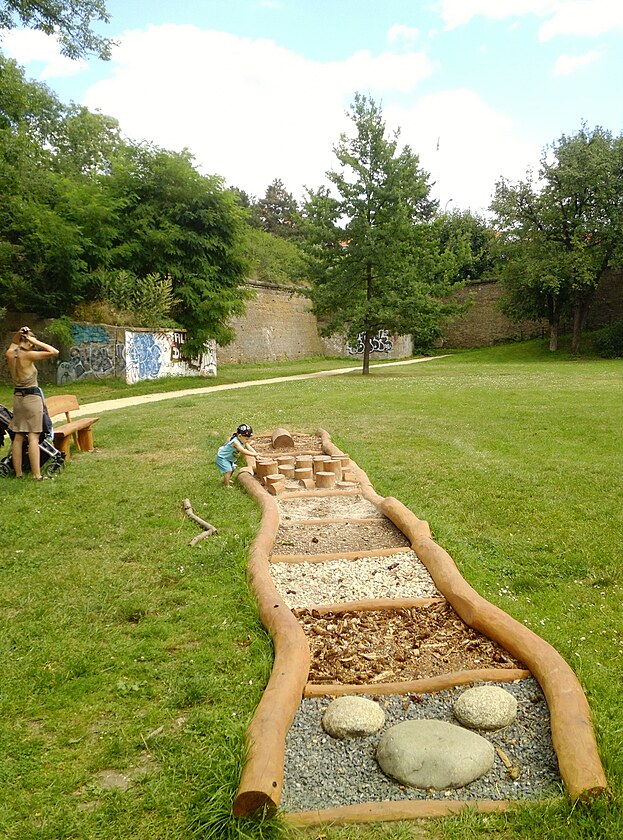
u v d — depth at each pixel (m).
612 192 30.86
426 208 48.44
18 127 21.95
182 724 2.85
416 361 37.00
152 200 23.94
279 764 2.43
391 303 24.28
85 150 34.84
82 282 22.02
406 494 6.47
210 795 2.34
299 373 27.80
